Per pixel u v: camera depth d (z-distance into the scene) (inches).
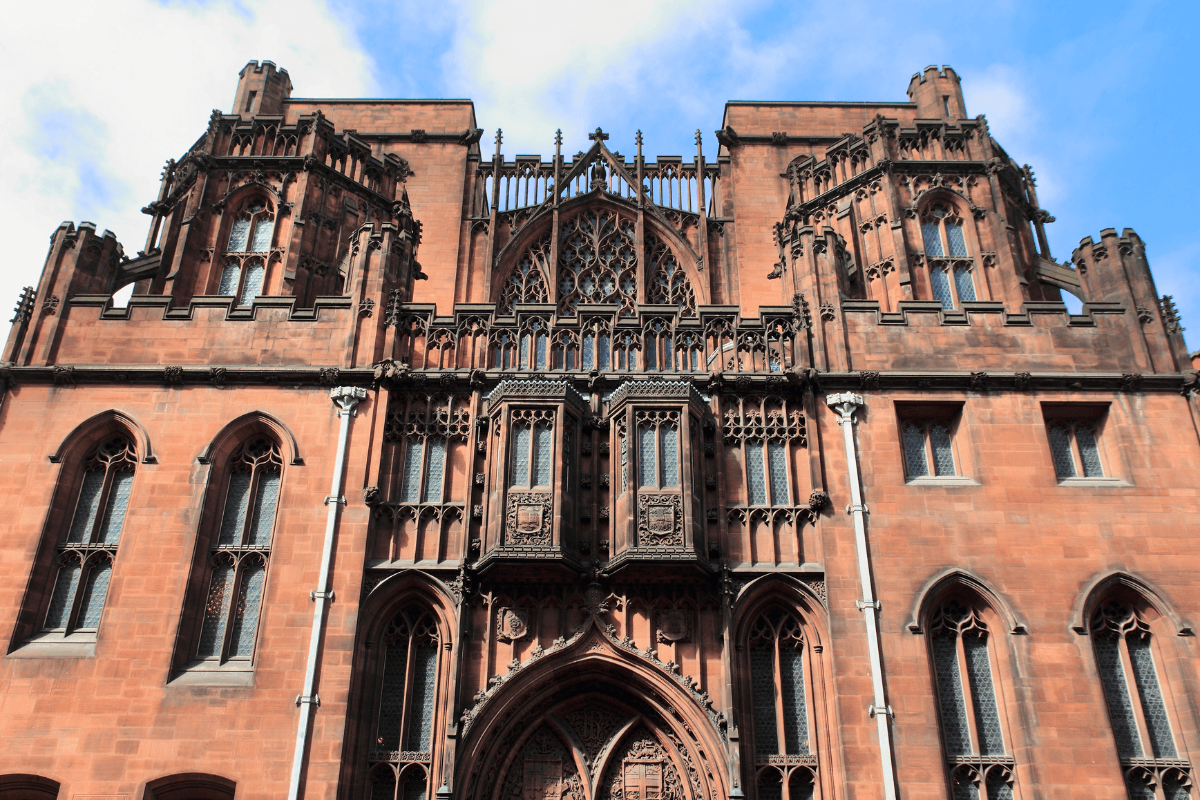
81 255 1160.2
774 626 980.6
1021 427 1058.7
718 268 1529.3
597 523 1001.5
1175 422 1063.0
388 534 1000.9
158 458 1024.9
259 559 1003.9
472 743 893.2
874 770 885.8
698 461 1020.5
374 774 909.2
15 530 989.2
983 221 1365.7
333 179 1390.3
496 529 967.0
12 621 944.3
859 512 1000.2
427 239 1528.1
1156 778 909.8
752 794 893.2
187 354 1090.1
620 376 1082.1
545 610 966.4
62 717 898.1
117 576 962.7
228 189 1350.9
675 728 932.0
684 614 967.0
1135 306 1128.2
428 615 978.1
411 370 1075.9
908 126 1576.0
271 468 1051.9
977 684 952.9
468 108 1700.3
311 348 1099.3
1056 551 991.0
